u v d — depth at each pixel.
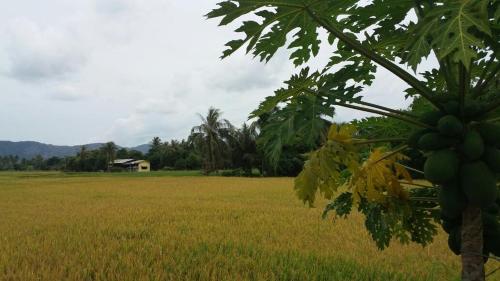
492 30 2.40
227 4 2.43
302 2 2.37
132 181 49.62
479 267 2.38
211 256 8.27
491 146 2.26
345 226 12.83
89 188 36.12
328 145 2.74
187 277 6.96
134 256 8.30
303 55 3.11
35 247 9.52
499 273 6.78
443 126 2.21
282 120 2.70
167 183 43.38
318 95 2.62
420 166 3.44
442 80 3.16
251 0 2.38
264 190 30.52
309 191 2.77
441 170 2.17
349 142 2.72
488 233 2.60
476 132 2.21
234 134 62.97
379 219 3.24
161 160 120.88
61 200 23.84
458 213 2.37
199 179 53.03
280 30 2.63
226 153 63.91
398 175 3.11
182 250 8.84
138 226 12.71
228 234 11.05
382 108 2.49
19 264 8.05
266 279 6.76
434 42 2.08
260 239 10.63
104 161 121.50
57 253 8.73
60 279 6.88
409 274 7.35
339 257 8.55
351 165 2.83
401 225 3.40
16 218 15.48
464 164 2.23
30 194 29.20
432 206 3.25
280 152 2.64
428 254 8.95
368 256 8.77
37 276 7.02
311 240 10.59
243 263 7.78
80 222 13.84
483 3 2.03
